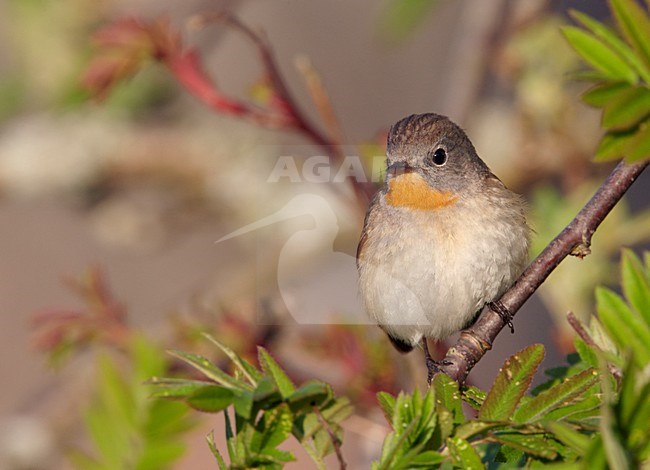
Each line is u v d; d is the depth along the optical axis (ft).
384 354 29.58
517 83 40.78
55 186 48.73
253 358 29.37
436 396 14.60
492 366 43.62
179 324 30.42
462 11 46.98
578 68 39.19
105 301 31.68
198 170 46.47
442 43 47.73
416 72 48.34
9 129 49.85
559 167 39.96
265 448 13.85
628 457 11.36
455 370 20.35
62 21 40.70
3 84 41.70
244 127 46.29
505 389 14.25
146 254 46.85
